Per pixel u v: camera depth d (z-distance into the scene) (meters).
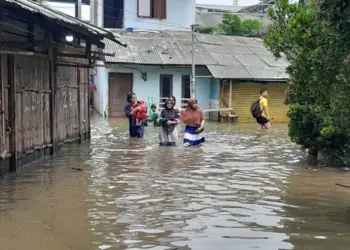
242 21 32.62
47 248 5.33
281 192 8.07
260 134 17.56
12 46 9.09
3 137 8.86
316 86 7.81
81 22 11.12
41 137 11.07
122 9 28.81
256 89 25.47
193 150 13.03
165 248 5.34
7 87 9.07
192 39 24.59
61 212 6.73
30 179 8.88
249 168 10.26
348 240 5.65
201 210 6.88
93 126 19.97
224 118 24.53
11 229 5.98
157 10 29.23
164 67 25.11
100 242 5.53
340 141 10.77
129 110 16.03
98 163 10.74
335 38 6.42
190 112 14.13
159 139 14.62
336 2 5.72
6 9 8.42
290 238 5.70
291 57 10.26
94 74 27.94
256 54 26.95
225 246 5.41
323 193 8.02
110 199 7.47
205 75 25.91
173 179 9.02
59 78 12.43
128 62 23.98
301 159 11.54
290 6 10.08
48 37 9.66
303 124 11.41
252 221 6.38
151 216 6.57
